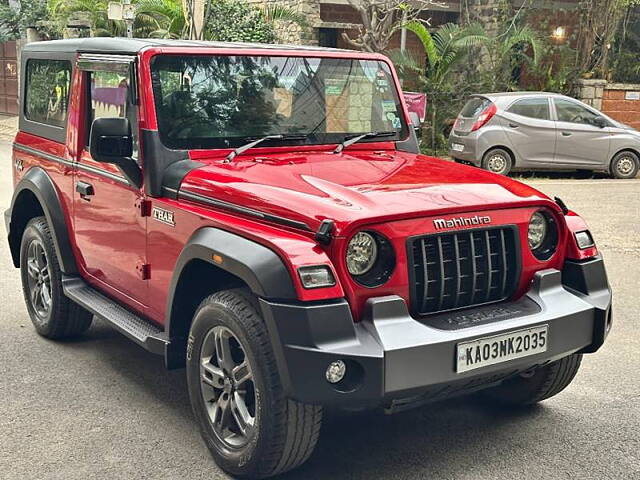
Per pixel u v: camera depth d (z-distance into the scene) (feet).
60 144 18.20
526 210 13.34
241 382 12.64
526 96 50.11
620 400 16.31
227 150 14.99
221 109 15.15
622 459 13.75
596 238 32.01
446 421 15.29
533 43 61.11
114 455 13.73
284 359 11.34
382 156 15.83
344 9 64.85
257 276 11.51
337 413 15.62
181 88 14.90
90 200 16.84
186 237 13.69
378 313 11.66
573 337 13.20
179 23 58.29
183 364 14.44
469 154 50.31
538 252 13.71
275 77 15.71
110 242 16.29
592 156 50.57
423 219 12.21
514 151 49.78
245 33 58.59
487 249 12.89
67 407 15.67
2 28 90.43
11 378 17.10
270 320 11.42
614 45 69.56
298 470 13.26
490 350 12.15
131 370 17.69
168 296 13.92
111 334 20.11
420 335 11.68
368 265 11.89
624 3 64.39
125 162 14.55
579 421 15.30
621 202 40.88
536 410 15.80
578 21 66.80
